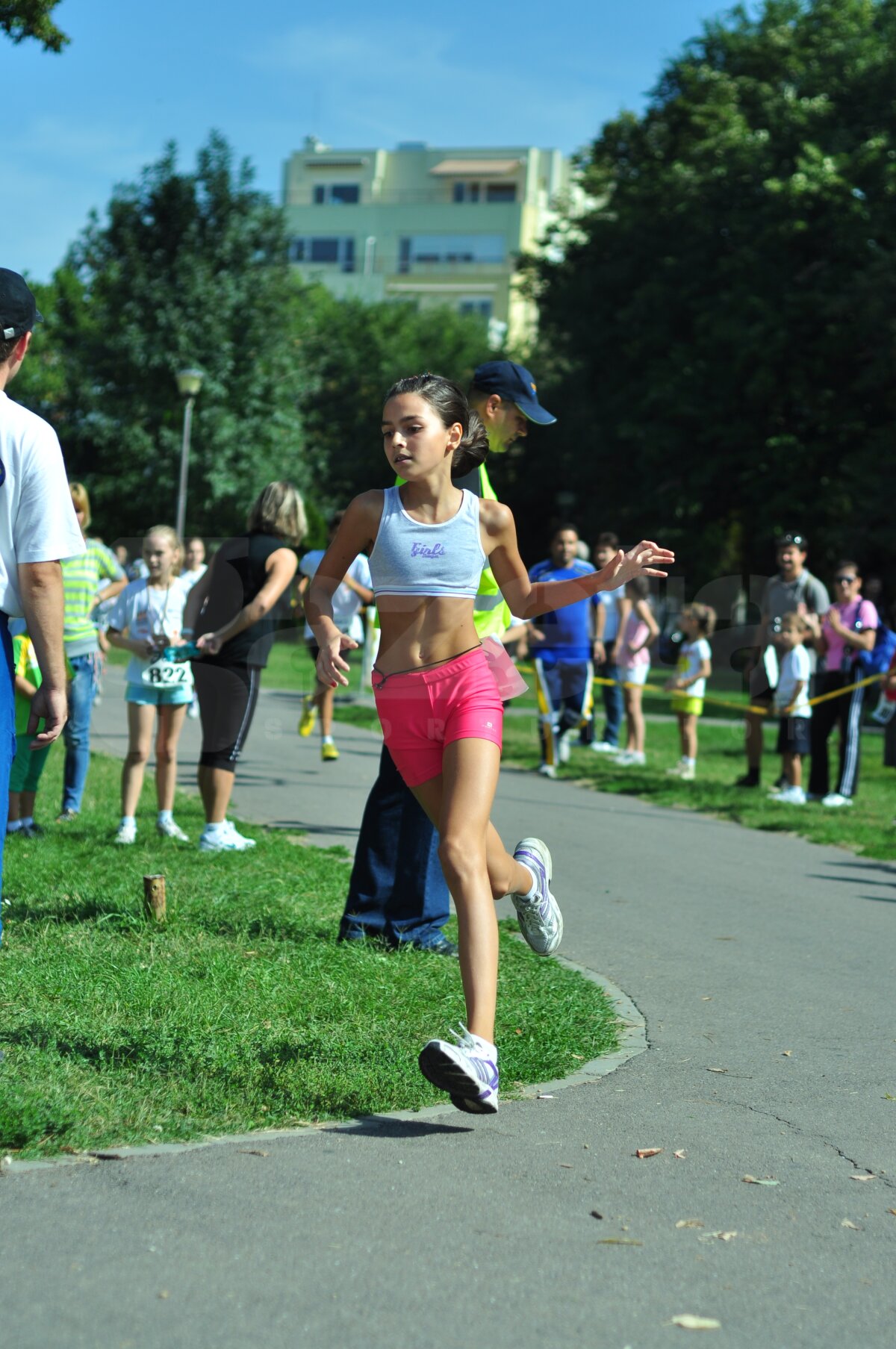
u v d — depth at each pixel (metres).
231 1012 5.28
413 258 92.88
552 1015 5.65
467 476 6.08
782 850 11.04
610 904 8.39
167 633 9.00
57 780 12.10
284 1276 3.25
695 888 9.08
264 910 7.16
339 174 100.75
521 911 5.24
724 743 20.73
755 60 38.25
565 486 45.47
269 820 10.75
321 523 36.09
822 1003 6.31
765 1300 3.28
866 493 31.81
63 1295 3.10
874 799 14.86
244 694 8.88
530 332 63.44
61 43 12.13
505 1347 2.99
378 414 57.03
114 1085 4.43
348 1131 4.27
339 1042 4.98
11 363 4.43
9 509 4.38
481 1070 4.24
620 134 43.28
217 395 40.97
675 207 36.94
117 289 41.75
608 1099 4.76
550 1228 3.61
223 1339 2.95
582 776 15.22
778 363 34.00
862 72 34.75
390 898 6.76
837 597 14.32
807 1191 3.99
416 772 4.73
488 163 98.81
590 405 40.25
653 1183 3.97
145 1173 3.81
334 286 92.50
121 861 8.29
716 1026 5.82
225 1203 3.64
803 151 34.25
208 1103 4.35
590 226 41.19
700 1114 4.64
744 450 35.00
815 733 14.44
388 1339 2.99
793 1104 4.80
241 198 42.84
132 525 42.06
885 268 31.25
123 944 6.23
